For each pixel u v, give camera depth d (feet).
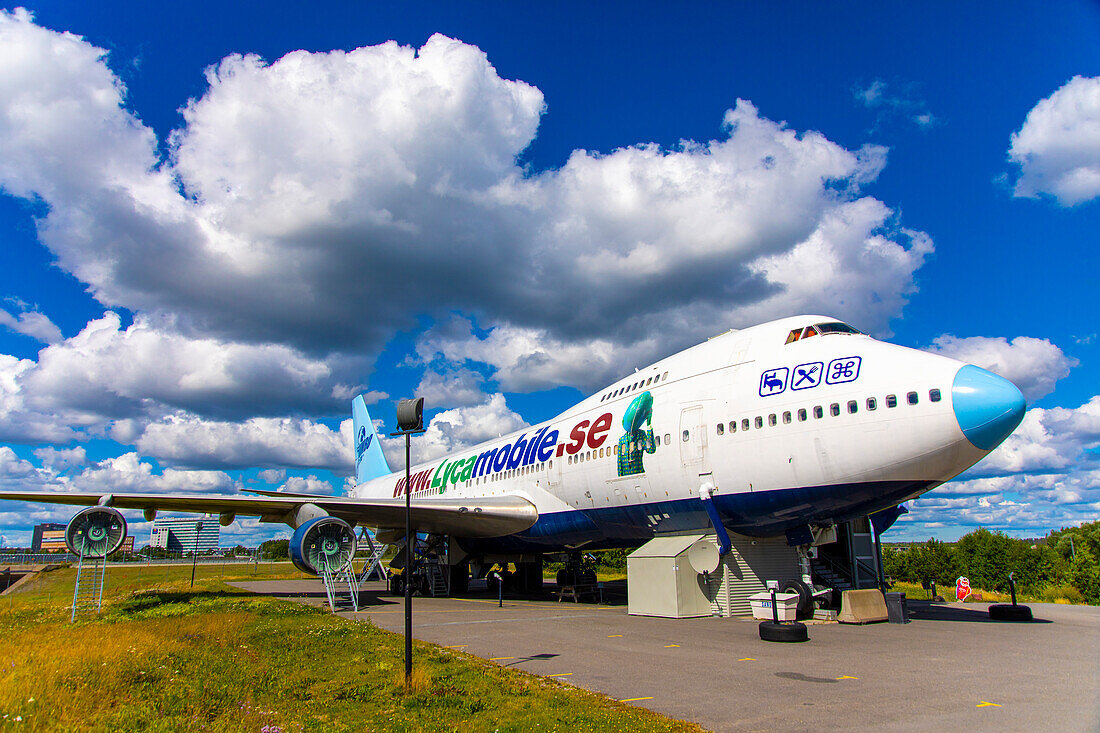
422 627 49.29
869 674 31.07
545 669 32.76
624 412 67.41
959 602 75.61
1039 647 38.65
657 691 27.91
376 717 24.20
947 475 47.44
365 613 60.54
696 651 37.86
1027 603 75.41
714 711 24.66
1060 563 226.99
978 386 44.55
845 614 50.24
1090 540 157.79
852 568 63.36
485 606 69.41
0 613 64.34
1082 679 29.78
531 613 60.39
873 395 48.11
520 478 82.89
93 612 61.67
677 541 58.85
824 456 49.65
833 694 27.12
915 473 47.01
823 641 41.29
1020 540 247.91
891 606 50.85
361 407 159.43
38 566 211.00
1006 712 24.14
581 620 54.03
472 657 35.65
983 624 49.88
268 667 33.58
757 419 53.88
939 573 257.75
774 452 52.26
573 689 28.17
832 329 55.47
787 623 42.73
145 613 59.47
